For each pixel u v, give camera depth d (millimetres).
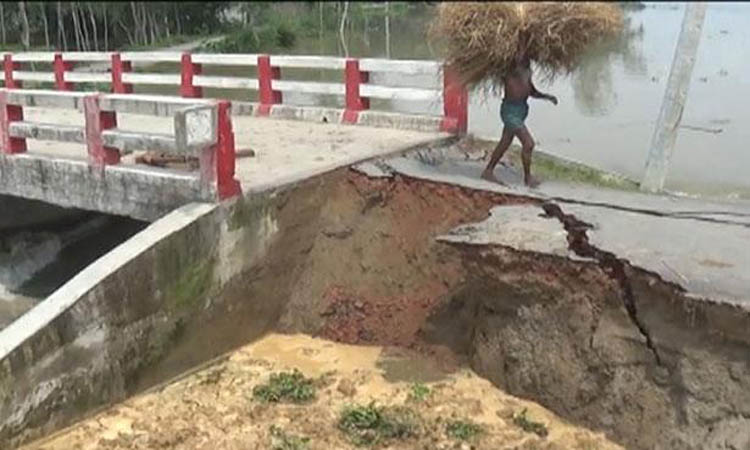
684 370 6738
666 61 23578
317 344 9258
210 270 8750
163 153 9250
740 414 6457
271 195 9250
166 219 8539
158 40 27188
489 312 8180
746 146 12859
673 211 8477
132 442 7273
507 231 8148
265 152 10875
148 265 8133
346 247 9758
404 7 46375
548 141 14227
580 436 7164
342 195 9961
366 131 12117
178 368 8625
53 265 12180
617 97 18281
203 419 7695
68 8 22750
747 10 37031
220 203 8734
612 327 7250
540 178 9938
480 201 9328
